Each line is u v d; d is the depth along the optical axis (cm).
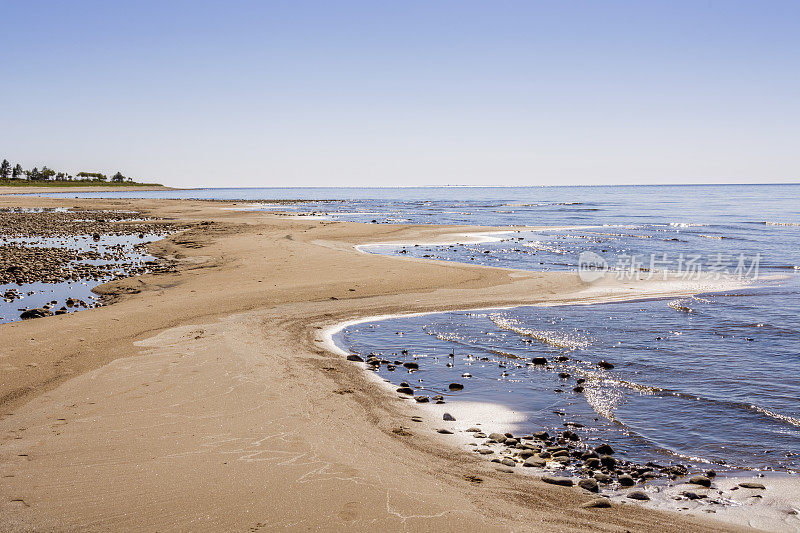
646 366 1208
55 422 835
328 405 950
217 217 6100
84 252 3127
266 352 1255
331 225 4788
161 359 1168
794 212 7719
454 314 1714
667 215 7244
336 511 593
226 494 622
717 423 909
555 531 579
